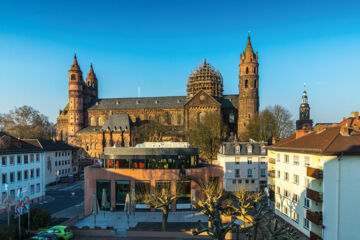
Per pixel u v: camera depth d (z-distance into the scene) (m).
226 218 37.53
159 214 40.31
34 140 67.69
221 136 95.62
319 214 28.73
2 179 44.28
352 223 27.92
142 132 107.31
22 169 49.00
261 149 61.75
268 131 92.00
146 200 36.31
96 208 36.22
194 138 94.31
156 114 121.06
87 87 135.00
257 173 61.16
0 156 43.91
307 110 99.31
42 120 124.88
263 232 30.70
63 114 132.75
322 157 28.66
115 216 39.50
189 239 31.70
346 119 39.56
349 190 28.08
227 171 61.25
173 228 34.25
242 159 61.28
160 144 46.66
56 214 43.41
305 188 32.16
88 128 122.62
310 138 35.34
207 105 106.69
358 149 27.78
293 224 35.28
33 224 33.84
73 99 122.75
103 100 132.25
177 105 120.06
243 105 104.50
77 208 47.47
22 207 31.89
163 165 41.66
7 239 29.34
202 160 91.06
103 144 111.06
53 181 75.25
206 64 118.31
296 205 34.47
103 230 32.66
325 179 28.11
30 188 51.12
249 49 103.88
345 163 28.12
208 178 42.44
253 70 103.44
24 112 111.56
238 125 107.25
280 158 39.69
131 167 41.88
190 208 41.72
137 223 36.66
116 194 41.69
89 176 41.56
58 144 81.06
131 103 126.75
